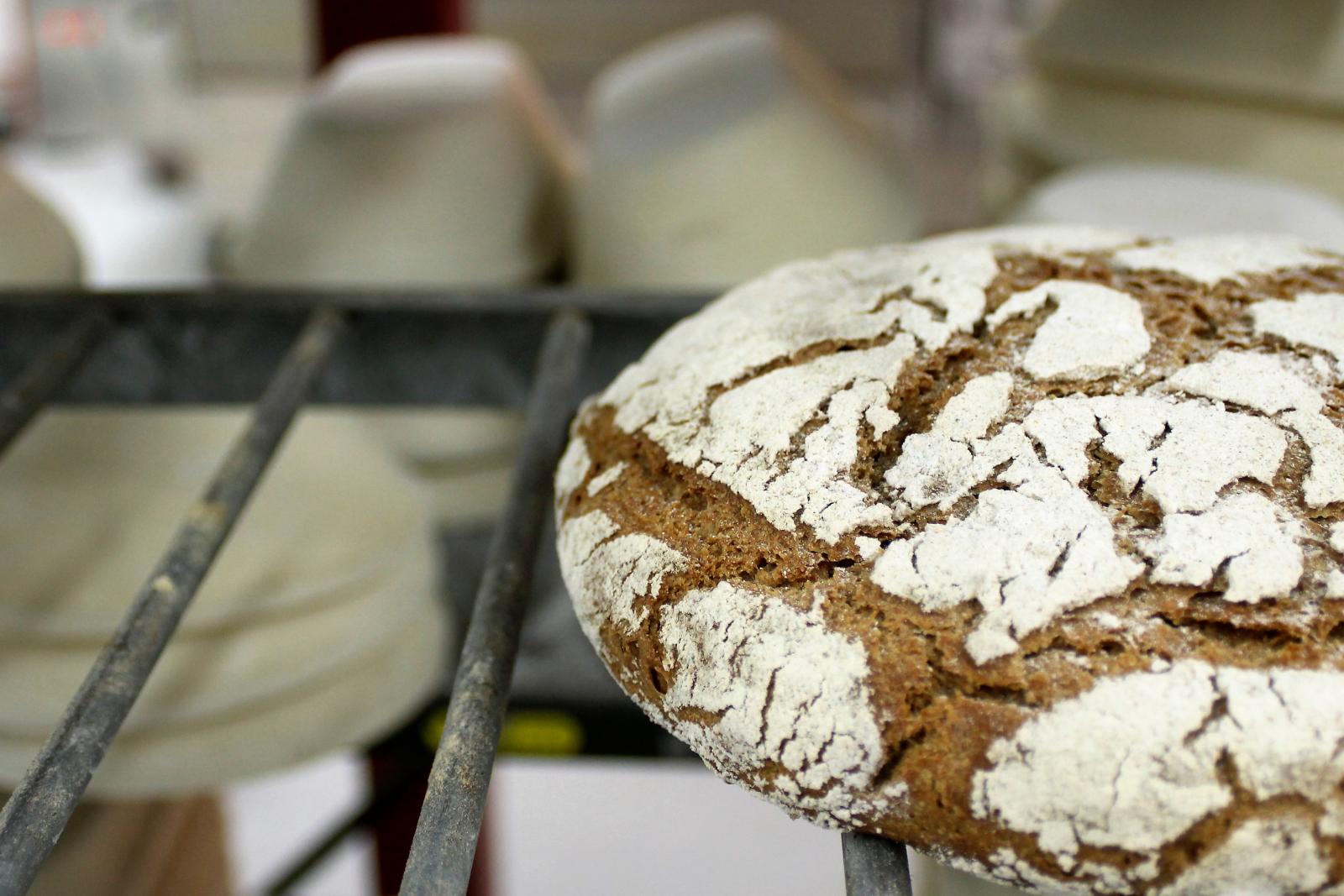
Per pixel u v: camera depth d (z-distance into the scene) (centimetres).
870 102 161
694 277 103
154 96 228
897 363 61
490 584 64
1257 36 105
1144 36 109
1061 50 116
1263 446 58
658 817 163
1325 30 102
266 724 82
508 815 163
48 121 238
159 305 80
